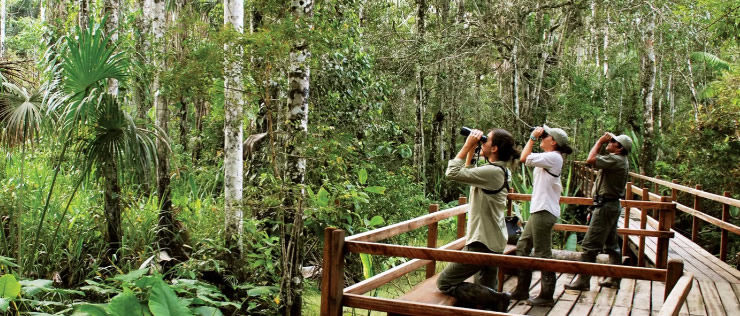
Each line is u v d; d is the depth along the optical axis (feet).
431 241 18.45
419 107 60.13
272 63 20.34
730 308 19.12
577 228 23.00
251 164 30.81
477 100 61.57
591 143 70.79
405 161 57.52
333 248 12.87
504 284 22.29
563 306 19.33
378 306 12.62
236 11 23.50
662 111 80.79
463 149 15.61
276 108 25.82
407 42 56.85
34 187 30.09
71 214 27.43
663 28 52.80
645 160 55.52
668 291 10.69
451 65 57.16
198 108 64.49
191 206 31.37
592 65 73.20
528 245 18.62
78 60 22.48
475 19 60.80
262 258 23.08
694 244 30.81
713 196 28.09
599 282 21.99
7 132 22.81
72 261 24.56
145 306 15.80
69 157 30.71
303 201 21.58
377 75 53.62
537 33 60.80
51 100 22.65
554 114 65.98
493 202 15.56
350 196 26.17
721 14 34.45
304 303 24.44
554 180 17.92
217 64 20.35
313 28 21.97
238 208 22.44
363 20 58.29
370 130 40.91
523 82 60.95
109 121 22.76
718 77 63.41
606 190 20.16
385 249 12.66
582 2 57.36
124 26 39.70
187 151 60.95
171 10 54.39
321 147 23.84
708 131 44.37
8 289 16.34
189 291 20.47
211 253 23.35
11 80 27.96
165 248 25.85
